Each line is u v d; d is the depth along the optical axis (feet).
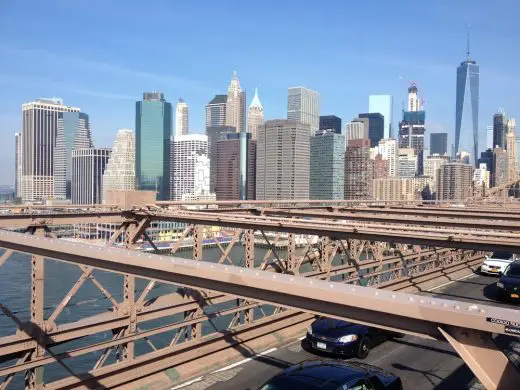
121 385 32.07
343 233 32.96
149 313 34.81
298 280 14.28
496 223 36.27
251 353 39.81
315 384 23.30
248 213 47.32
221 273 15.96
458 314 11.34
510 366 11.06
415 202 89.10
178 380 33.88
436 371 36.81
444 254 79.36
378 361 39.11
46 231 34.50
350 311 13.65
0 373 27.96
